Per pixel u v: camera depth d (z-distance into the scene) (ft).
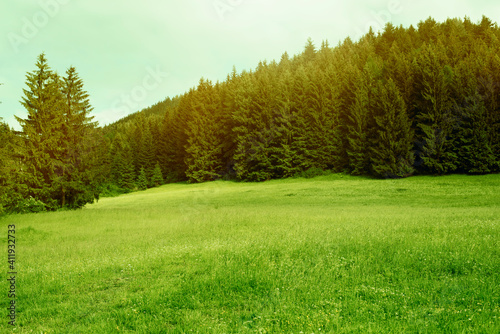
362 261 22.67
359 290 17.89
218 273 21.03
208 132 225.15
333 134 187.11
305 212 64.69
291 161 193.16
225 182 209.56
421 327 13.08
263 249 26.91
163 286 19.70
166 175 262.06
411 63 179.22
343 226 38.83
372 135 165.27
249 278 20.15
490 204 72.95
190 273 21.98
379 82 169.89
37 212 85.51
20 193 83.35
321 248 26.81
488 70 146.92
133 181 253.44
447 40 222.48
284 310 15.39
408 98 168.96
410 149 151.33
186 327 14.29
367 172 165.99
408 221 41.14
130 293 18.99
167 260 25.64
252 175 197.88
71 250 34.53
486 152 134.72
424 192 102.63
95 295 19.29
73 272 23.91
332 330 12.89
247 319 15.21
